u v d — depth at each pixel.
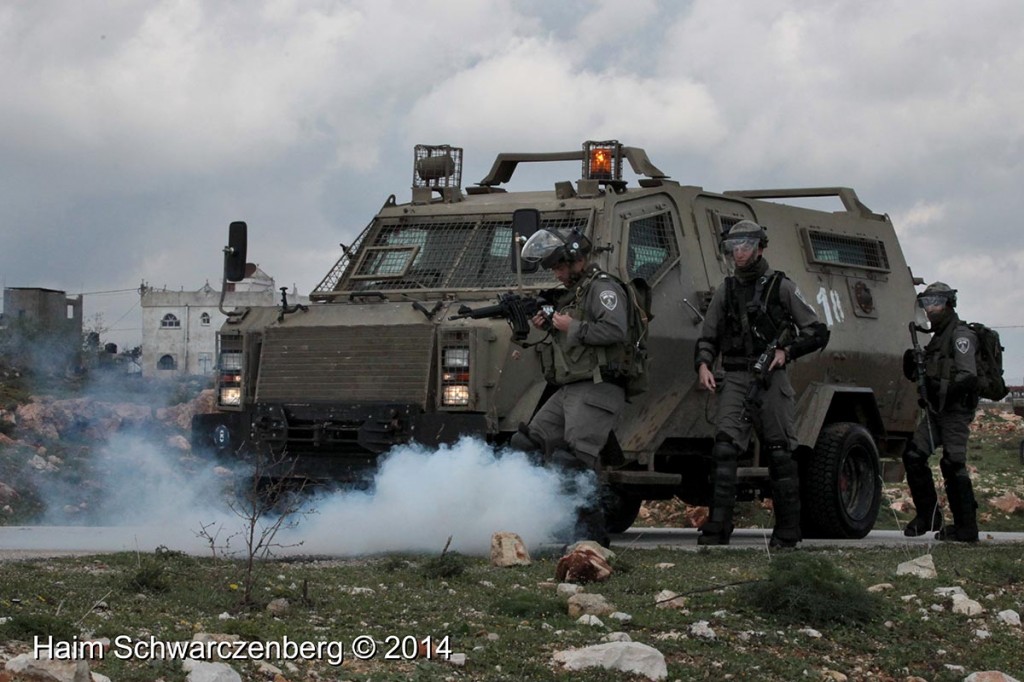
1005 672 6.20
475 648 5.87
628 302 9.68
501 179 13.17
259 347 11.15
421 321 10.55
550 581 7.79
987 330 12.45
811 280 13.43
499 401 10.23
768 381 10.20
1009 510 17.78
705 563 9.02
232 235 11.40
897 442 14.80
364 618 6.41
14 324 29.44
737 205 12.89
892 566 9.05
